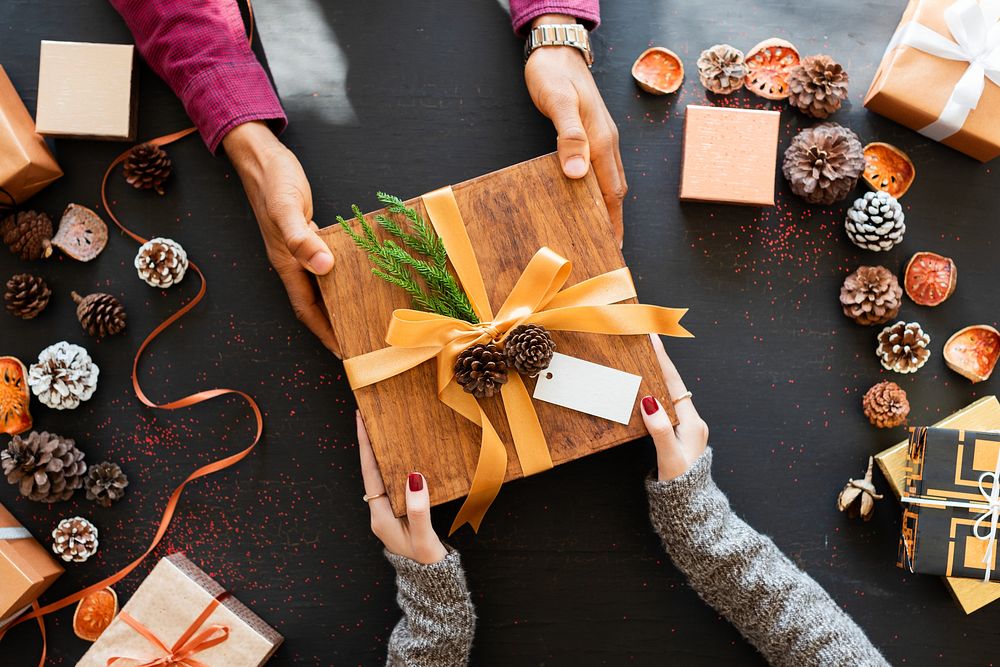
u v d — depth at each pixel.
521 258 0.89
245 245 1.05
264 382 1.05
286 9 1.07
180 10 0.98
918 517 0.96
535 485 1.05
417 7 1.07
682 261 1.06
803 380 1.05
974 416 1.01
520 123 1.06
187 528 1.05
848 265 1.05
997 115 1.01
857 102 1.06
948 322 1.06
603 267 0.89
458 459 0.89
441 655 0.94
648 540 1.05
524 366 0.85
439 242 0.88
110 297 1.04
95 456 1.05
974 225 1.06
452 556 0.93
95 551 1.04
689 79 1.06
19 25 1.06
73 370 1.02
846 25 1.07
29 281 1.03
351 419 1.05
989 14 1.00
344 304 0.89
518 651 1.04
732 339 1.05
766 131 1.03
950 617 1.04
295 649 1.04
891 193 1.06
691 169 1.03
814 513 1.04
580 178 0.90
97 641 0.99
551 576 1.05
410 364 0.88
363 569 1.05
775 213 1.06
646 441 1.05
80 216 1.05
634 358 0.89
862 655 0.94
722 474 1.05
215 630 0.99
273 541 1.05
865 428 1.05
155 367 1.05
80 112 1.03
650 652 1.04
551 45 0.97
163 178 1.04
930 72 1.02
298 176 0.98
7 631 1.04
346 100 1.06
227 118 0.98
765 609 0.95
